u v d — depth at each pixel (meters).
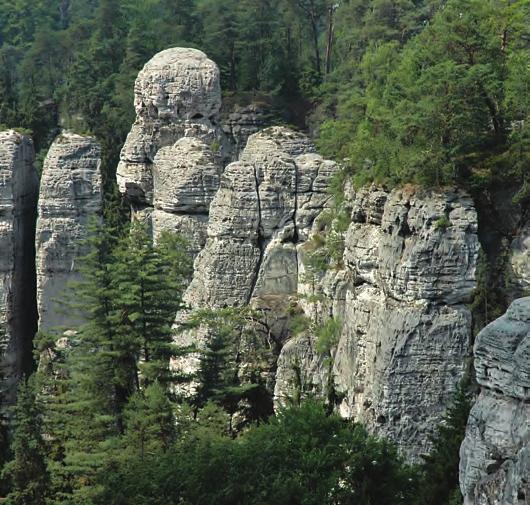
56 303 131.88
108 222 140.88
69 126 174.62
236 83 171.12
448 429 69.56
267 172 109.31
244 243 109.31
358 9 172.62
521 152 79.38
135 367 99.56
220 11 175.25
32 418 95.31
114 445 89.88
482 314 78.81
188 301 112.19
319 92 162.25
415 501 65.62
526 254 78.06
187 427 90.62
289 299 106.81
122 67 179.88
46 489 92.69
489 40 85.19
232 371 104.00
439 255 78.06
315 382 98.31
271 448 67.31
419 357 79.12
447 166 79.50
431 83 80.69
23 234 136.25
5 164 132.00
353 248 87.31
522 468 43.19
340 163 106.25
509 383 45.19
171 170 125.25
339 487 65.69
